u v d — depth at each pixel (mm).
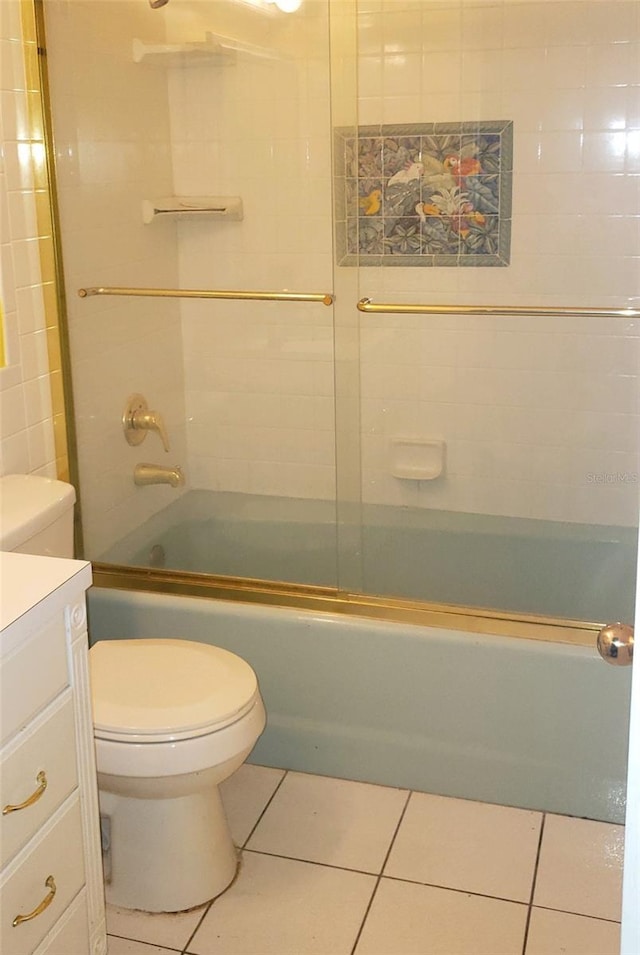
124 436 2840
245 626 2410
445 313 2914
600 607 2623
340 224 2934
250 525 3008
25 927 1387
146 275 2926
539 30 2672
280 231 2984
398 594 2514
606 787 2217
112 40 2688
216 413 3154
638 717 871
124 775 1849
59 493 2201
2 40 2293
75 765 1502
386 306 2945
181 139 2984
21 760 1347
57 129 2477
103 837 2041
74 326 2598
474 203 2828
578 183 2748
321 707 2391
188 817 1979
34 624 1349
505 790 2289
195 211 3000
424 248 2895
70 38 2510
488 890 2023
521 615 2336
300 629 2363
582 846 2152
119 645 2113
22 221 2408
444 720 2299
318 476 3107
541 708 2219
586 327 2824
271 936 1912
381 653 2311
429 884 2041
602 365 2838
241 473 3160
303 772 2439
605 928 1918
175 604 2465
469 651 2242
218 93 2924
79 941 1558
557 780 2246
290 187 2941
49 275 2492
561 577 2785
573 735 2211
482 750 2287
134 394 2883
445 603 2422
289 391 3078
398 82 2801
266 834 2203
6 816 1316
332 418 3053
